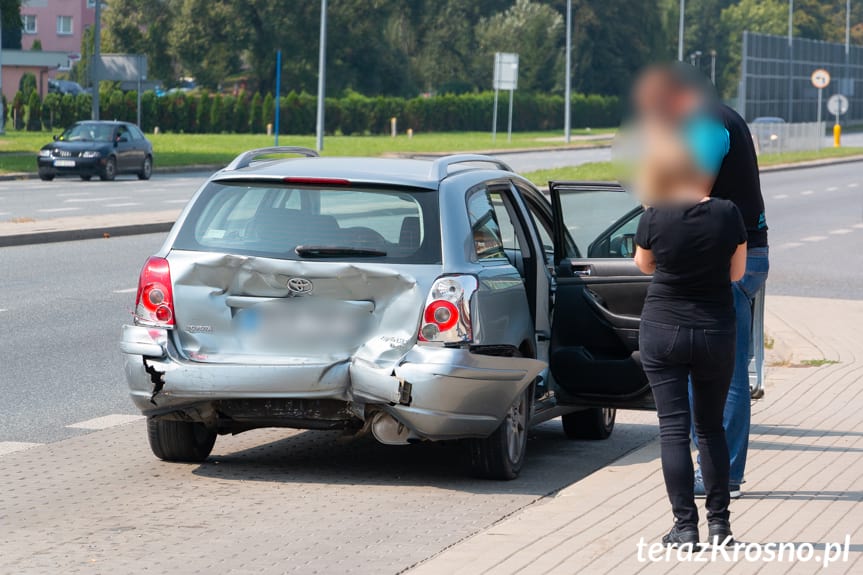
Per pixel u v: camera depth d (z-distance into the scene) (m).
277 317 15.15
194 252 15.42
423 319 14.88
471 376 14.88
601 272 16.98
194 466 16.58
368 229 15.34
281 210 15.56
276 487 15.45
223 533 13.19
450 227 15.27
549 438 19.44
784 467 15.56
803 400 20.66
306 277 15.09
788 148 136.38
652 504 13.60
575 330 17.00
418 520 13.87
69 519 13.74
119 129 83.25
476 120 197.88
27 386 21.91
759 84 186.75
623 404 16.83
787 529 12.46
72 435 18.38
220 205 15.75
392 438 15.12
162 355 15.23
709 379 11.82
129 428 18.89
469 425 15.10
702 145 11.68
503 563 11.28
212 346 15.27
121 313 30.53
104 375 23.03
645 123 11.70
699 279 11.60
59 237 46.66
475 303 15.01
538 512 13.30
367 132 177.88
